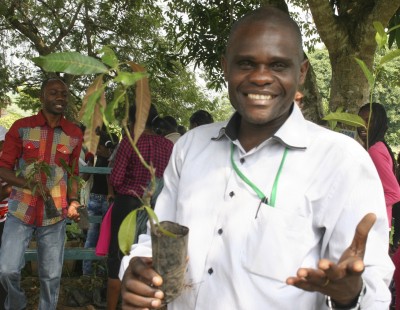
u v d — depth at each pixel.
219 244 1.46
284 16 1.47
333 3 5.07
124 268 1.62
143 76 1.21
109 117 1.22
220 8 6.91
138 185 3.79
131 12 13.03
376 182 1.41
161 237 1.31
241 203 1.44
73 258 4.30
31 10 12.97
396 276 2.81
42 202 3.57
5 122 15.44
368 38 4.29
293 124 1.47
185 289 1.48
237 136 1.56
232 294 1.40
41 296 3.73
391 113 22.98
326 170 1.40
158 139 3.92
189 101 13.45
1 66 13.07
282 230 1.38
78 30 13.45
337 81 4.40
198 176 1.56
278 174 1.43
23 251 3.55
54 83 3.57
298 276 1.14
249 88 1.45
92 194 5.38
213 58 7.00
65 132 3.65
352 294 1.18
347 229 1.36
